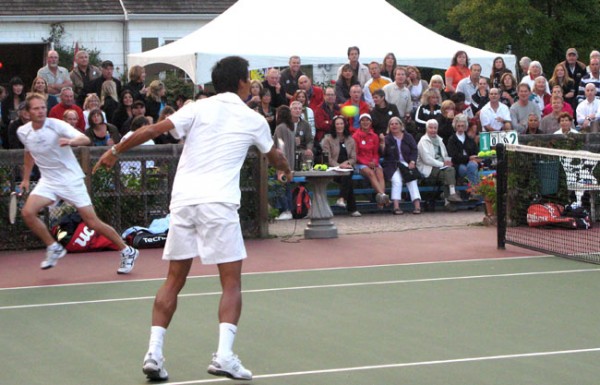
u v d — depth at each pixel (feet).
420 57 72.90
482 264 41.96
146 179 48.85
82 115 56.08
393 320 31.19
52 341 28.86
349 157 59.11
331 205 60.34
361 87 65.62
